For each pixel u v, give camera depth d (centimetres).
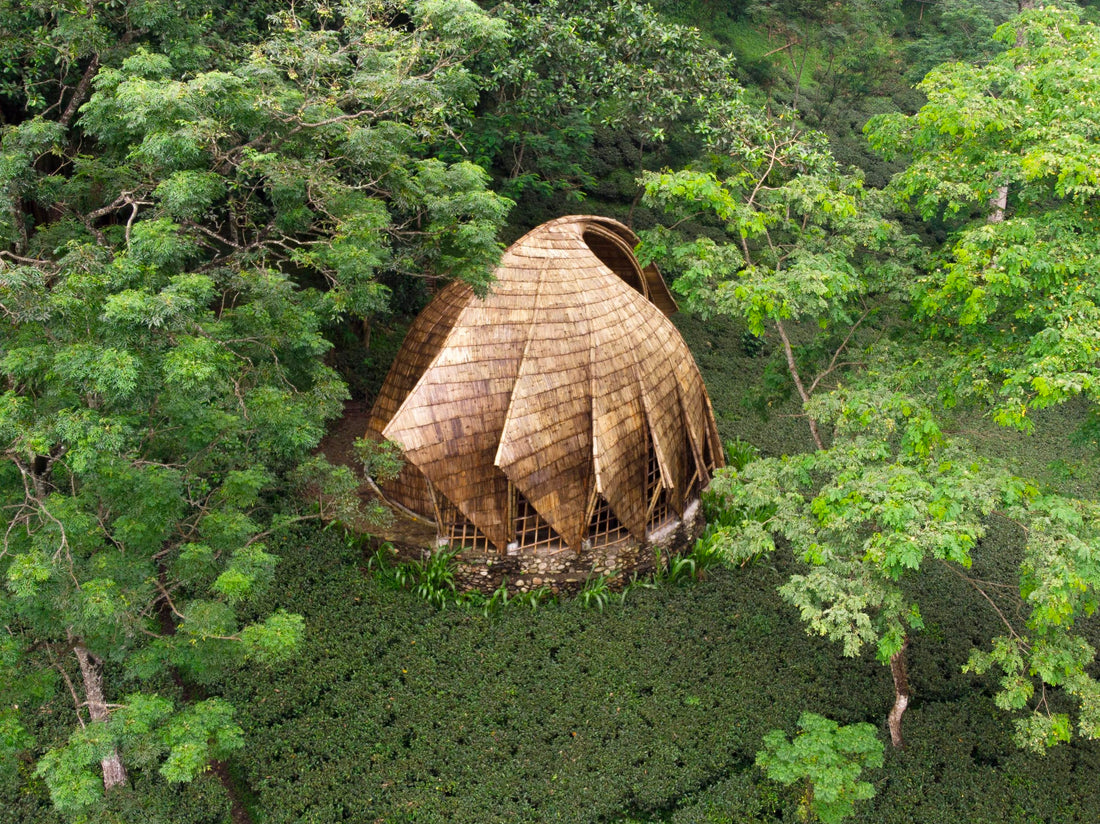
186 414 1139
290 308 1384
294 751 1544
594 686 1711
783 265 1833
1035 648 1350
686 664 1789
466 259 1591
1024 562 1268
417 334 2041
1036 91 1508
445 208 1546
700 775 1548
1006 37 1656
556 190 3741
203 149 1336
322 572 1939
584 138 3247
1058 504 1233
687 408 2103
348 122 1533
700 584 2041
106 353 972
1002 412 1233
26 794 1420
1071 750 1680
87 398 1134
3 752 1053
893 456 1559
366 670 1705
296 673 1688
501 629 1836
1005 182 1462
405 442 1748
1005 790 1569
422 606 1873
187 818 1403
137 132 1311
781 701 1716
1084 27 1573
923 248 1723
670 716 1666
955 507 1212
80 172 1473
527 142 3067
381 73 1481
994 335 1448
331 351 2719
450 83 1570
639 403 1964
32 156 1321
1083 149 1309
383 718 1608
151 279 1133
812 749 1379
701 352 3272
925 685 1797
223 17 2194
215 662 1147
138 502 1104
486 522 1870
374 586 1908
